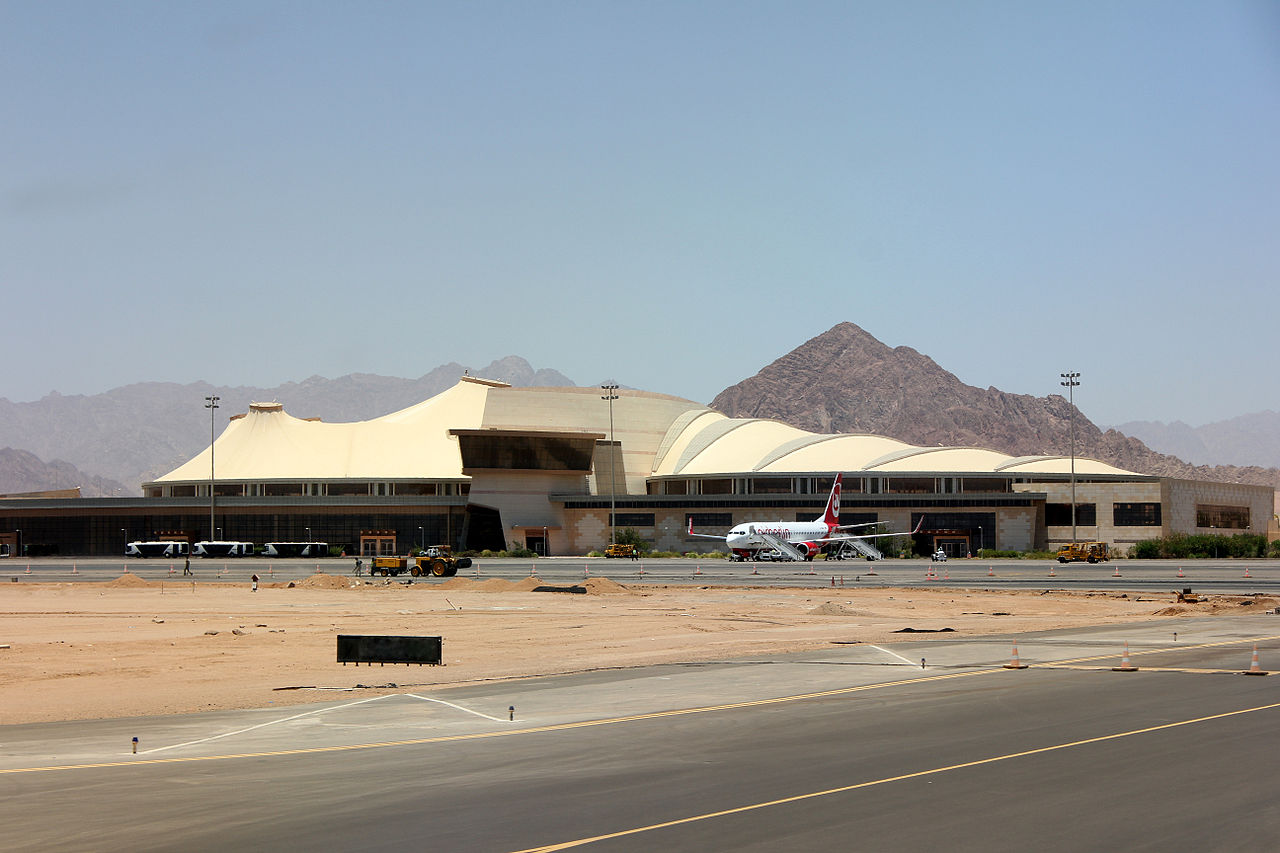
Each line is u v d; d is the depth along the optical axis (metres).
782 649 39.41
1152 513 142.50
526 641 44.28
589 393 181.62
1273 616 52.41
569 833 14.31
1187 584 79.44
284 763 19.55
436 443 176.75
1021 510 144.38
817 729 22.36
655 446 183.50
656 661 36.25
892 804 15.69
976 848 13.45
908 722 23.02
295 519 150.75
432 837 14.22
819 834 14.11
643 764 18.97
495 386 192.50
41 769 19.34
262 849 13.77
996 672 31.56
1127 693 26.83
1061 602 65.38
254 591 81.56
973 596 70.50
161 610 63.22
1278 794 16.14
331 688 30.77
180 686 32.12
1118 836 13.90
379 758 19.92
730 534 125.06
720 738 21.52
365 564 120.94
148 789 17.42
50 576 102.62
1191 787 16.62
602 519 152.25
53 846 14.04
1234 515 162.00
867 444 171.75
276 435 177.25
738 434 181.62
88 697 30.16
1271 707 24.42
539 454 152.00
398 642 36.44
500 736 22.19
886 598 69.19
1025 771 17.86
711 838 13.98
